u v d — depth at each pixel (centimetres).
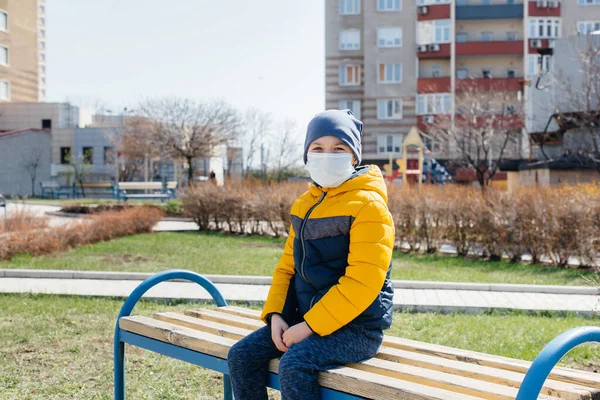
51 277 956
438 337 578
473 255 1277
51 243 1241
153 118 3397
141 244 1419
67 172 4872
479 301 762
